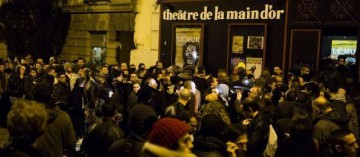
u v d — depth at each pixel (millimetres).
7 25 19828
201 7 13906
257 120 5391
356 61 11094
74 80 10125
